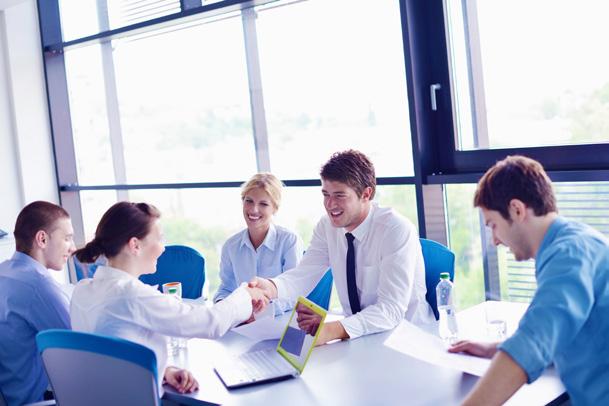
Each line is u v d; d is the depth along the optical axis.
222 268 3.30
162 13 4.55
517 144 3.11
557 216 1.56
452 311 2.35
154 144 4.89
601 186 2.87
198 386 1.93
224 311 2.19
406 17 3.19
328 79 3.75
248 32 4.11
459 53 3.23
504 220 1.56
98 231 2.09
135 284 2.05
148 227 2.10
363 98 3.61
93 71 5.20
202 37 4.40
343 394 1.76
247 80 4.18
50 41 5.27
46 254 2.55
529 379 1.33
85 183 5.46
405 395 1.72
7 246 4.69
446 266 2.63
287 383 1.89
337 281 2.65
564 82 2.92
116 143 5.16
